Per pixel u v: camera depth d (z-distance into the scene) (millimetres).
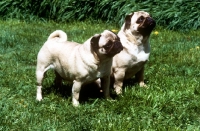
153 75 3281
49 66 2861
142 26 2850
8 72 3400
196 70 3404
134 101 2777
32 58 3838
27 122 2582
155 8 5234
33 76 3314
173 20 5113
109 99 2867
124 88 3076
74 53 2719
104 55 2631
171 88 2984
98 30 5031
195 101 2826
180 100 2824
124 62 2936
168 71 3398
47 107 2762
